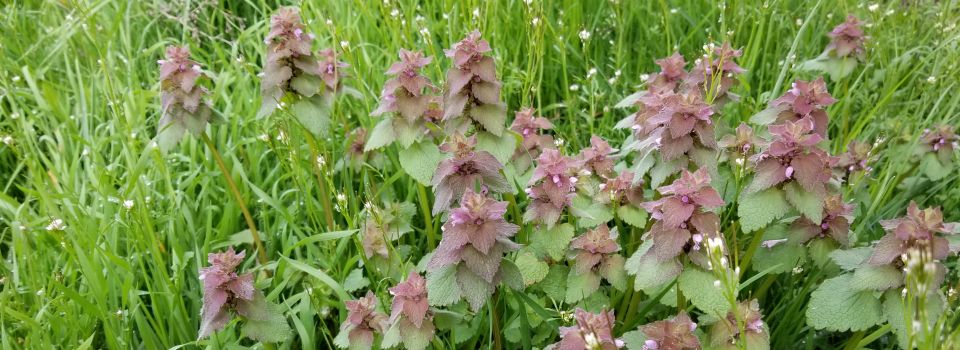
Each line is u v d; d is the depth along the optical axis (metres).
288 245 0.37
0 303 0.32
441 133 0.34
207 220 0.37
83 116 0.44
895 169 0.40
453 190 0.28
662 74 0.38
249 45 0.54
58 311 0.33
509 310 0.32
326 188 0.39
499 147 0.32
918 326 0.20
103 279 0.31
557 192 0.29
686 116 0.25
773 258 0.30
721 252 0.20
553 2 0.55
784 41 0.52
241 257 0.27
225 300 0.26
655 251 0.24
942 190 0.41
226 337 0.31
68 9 0.53
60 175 0.40
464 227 0.24
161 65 0.32
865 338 0.27
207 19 0.54
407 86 0.31
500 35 0.50
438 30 0.50
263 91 0.34
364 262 0.33
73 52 0.53
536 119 0.37
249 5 0.59
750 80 0.50
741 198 0.26
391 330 0.27
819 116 0.30
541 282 0.31
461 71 0.30
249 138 0.43
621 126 0.34
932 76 0.42
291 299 0.32
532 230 0.32
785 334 0.31
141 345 0.33
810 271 0.32
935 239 0.24
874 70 0.50
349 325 0.28
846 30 0.41
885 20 0.52
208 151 0.44
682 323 0.23
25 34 0.53
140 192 0.34
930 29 0.49
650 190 0.34
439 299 0.25
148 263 0.36
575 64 0.53
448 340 0.31
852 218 0.30
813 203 0.25
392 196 0.41
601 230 0.29
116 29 0.52
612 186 0.31
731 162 0.32
